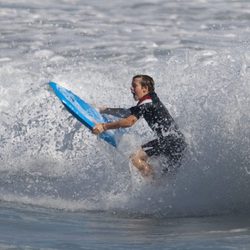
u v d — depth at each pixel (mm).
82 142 39438
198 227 26547
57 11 68562
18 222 27297
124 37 60250
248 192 30266
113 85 47656
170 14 67375
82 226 26922
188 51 55031
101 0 72812
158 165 31641
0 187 33469
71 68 51969
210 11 68000
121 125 31703
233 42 57500
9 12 67812
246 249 22875
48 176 35375
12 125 42438
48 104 44406
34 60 54000
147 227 26828
